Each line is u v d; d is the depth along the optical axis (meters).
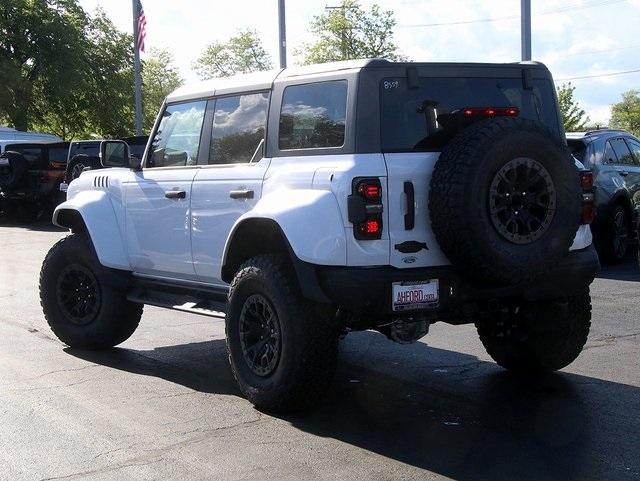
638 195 11.10
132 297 7.32
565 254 5.42
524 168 5.19
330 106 5.59
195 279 6.79
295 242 5.35
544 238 5.28
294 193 5.57
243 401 6.11
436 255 5.37
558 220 5.32
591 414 5.70
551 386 6.39
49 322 7.89
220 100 6.60
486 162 5.07
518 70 5.97
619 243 12.60
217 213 6.36
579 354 6.89
